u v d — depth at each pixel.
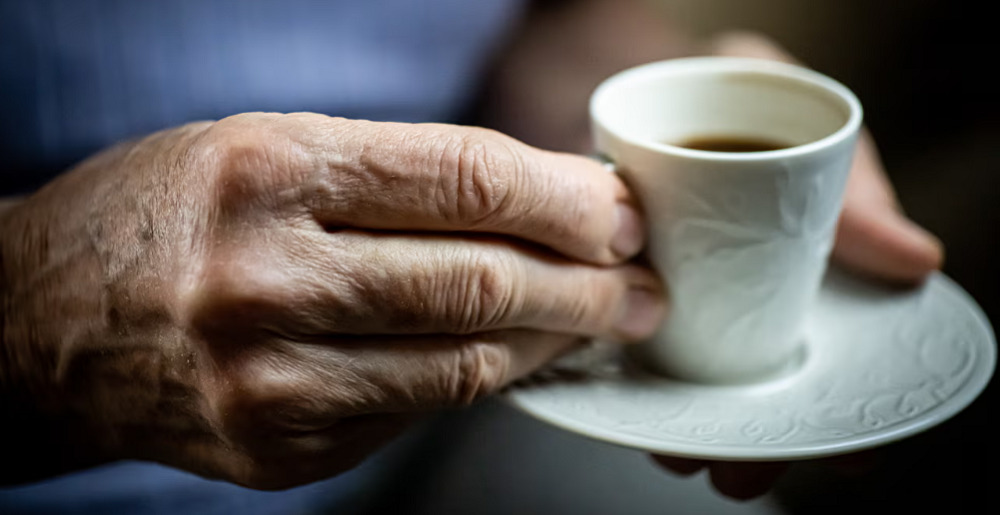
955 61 0.73
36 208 0.42
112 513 0.52
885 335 0.45
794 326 0.43
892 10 0.75
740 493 0.44
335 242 0.37
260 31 0.58
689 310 0.43
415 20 0.64
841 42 0.78
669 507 0.51
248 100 0.58
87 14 0.54
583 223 0.39
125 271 0.39
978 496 0.51
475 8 0.68
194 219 0.37
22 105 0.54
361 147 0.37
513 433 0.55
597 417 0.41
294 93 0.59
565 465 0.53
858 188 0.49
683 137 0.46
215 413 0.38
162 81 0.56
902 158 0.66
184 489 0.52
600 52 0.68
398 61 0.64
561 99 0.65
